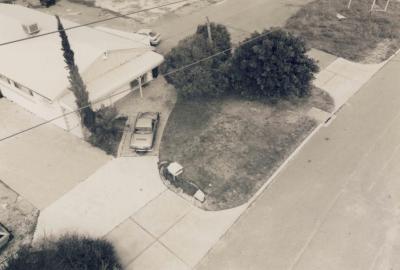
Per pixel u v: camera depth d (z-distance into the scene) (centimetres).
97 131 2345
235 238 1853
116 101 2722
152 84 2908
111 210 1986
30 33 2750
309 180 2156
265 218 1945
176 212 1973
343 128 2520
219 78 2627
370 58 3228
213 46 2694
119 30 3450
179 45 2723
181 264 1742
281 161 2264
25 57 2595
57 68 2480
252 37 2673
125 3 4191
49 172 2198
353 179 2162
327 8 3991
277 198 2052
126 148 2358
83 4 4172
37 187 2112
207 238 1853
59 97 2345
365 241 1839
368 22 3719
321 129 2511
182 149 2347
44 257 1641
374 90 2870
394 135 2469
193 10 4034
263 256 1773
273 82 2548
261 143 2383
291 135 2444
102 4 4172
